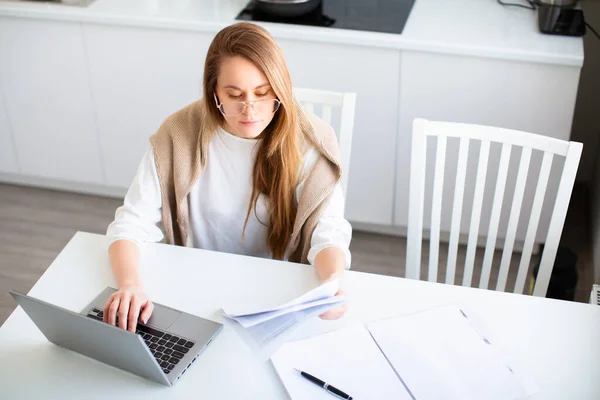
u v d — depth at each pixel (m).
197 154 1.73
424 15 2.67
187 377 1.38
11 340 1.47
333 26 2.58
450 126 1.80
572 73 2.42
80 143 3.02
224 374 1.39
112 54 2.76
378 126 2.69
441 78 2.54
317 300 1.49
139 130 2.92
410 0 2.75
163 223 1.83
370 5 2.73
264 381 1.38
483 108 2.57
